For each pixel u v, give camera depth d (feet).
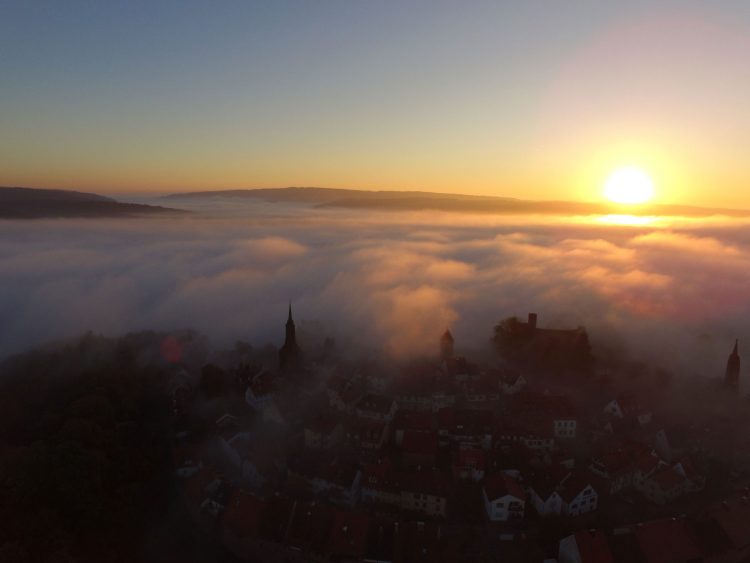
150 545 367.25
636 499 384.68
